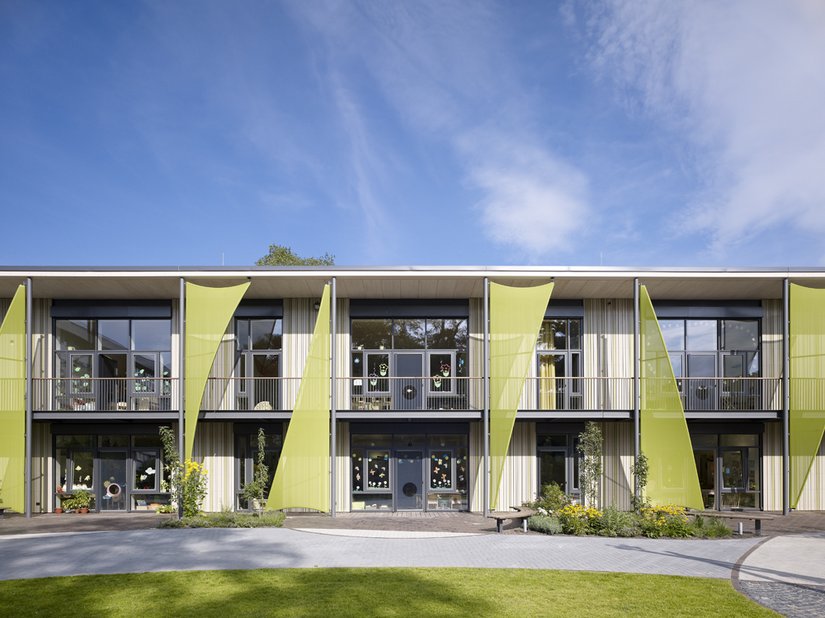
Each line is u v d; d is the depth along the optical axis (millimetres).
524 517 16672
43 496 20375
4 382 18391
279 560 12031
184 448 18438
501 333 18391
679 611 8695
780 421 20969
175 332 21125
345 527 16297
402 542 14016
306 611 8695
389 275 18391
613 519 15414
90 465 20641
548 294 18281
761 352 21547
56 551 12812
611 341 21375
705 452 21297
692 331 21625
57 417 18938
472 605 8961
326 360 18359
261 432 18391
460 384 21062
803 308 19000
